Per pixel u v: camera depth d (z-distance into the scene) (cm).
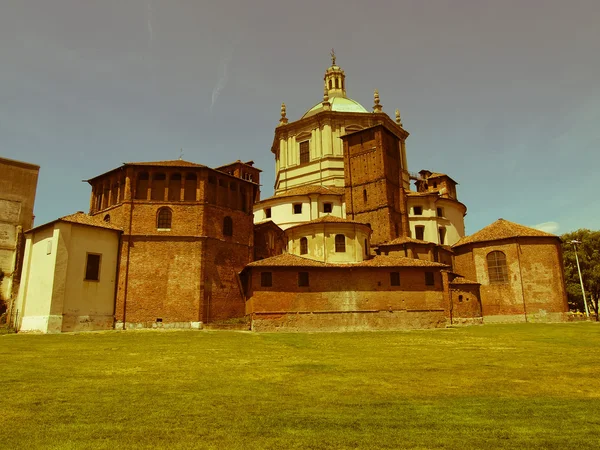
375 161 6056
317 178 6881
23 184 6588
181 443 927
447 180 7519
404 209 6131
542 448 896
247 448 897
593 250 7700
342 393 1426
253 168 7394
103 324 4500
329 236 4841
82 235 4506
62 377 1717
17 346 2886
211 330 4300
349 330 4259
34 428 1029
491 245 5881
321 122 7044
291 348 2772
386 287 4422
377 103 7300
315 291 4338
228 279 5078
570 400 1323
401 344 2975
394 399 1338
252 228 5531
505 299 5669
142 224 4869
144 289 4688
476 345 2884
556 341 3062
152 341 3219
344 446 907
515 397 1368
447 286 4984
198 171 5122
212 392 1437
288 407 1234
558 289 5512
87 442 934
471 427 1038
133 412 1173
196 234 4928
